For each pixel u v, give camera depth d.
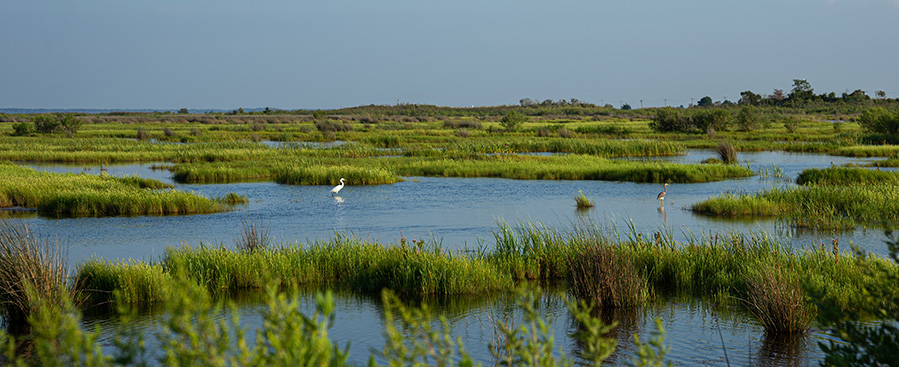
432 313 12.12
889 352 5.68
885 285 6.48
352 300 13.21
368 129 107.00
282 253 15.72
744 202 25.84
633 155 59.56
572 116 176.88
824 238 19.61
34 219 25.39
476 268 14.05
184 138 80.56
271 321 3.76
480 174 42.66
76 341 3.86
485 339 10.30
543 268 15.23
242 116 166.12
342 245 16.52
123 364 4.05
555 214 26.25
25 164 52.12
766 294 10.91
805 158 54.84
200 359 3.73
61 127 89.75
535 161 49.50
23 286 11.16
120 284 12.80
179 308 3.70
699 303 12.56
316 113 161.38
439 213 26.92
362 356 9.72
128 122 141.00
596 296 12.31
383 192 34.50
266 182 40.03
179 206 27.55
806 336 10.36
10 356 3.90
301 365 3.55
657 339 5.78
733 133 87.56
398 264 14.47
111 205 27.38
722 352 9.70
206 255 14.89
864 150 57.69
